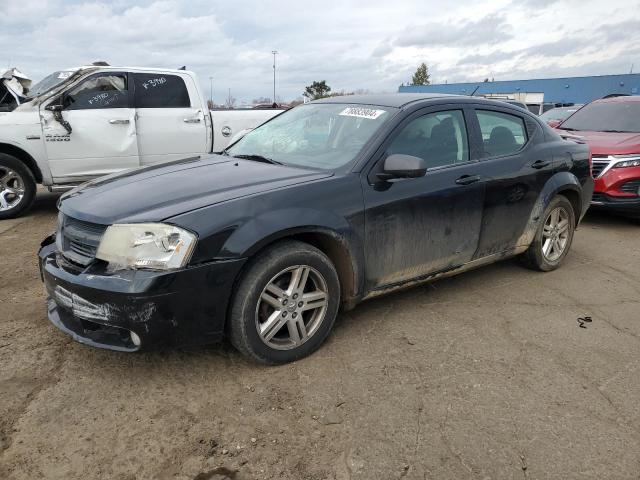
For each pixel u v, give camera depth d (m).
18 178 7.01
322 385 3.04
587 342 3.68
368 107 4.03
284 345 3.22
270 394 2.94
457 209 3.95
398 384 3.08
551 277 4.99
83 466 2.38
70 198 3.41
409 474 2.38
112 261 2.82
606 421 2.79
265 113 8.67
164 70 7.81
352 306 3.59
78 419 2.70
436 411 2.83
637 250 6.06
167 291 2.74
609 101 8.87
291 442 2.57
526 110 4.87
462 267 4.23
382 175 3.51
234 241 2.89
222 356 3.32
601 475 2.41
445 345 3.57
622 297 4.54
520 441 2.62
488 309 4.19
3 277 4.67
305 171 3.54
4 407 2.77
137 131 7.56
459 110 4.19
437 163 3.91
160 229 2.77
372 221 3.46
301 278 3.20
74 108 7.20
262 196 3.08
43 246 3.49
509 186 4.34
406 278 3.84
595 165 7.10
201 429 2.65
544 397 3.00
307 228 3.14
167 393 2.93
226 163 3.88
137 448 2.50
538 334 3.78
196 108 8.02
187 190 3.21
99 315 2.80
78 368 3.16
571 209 5.09
